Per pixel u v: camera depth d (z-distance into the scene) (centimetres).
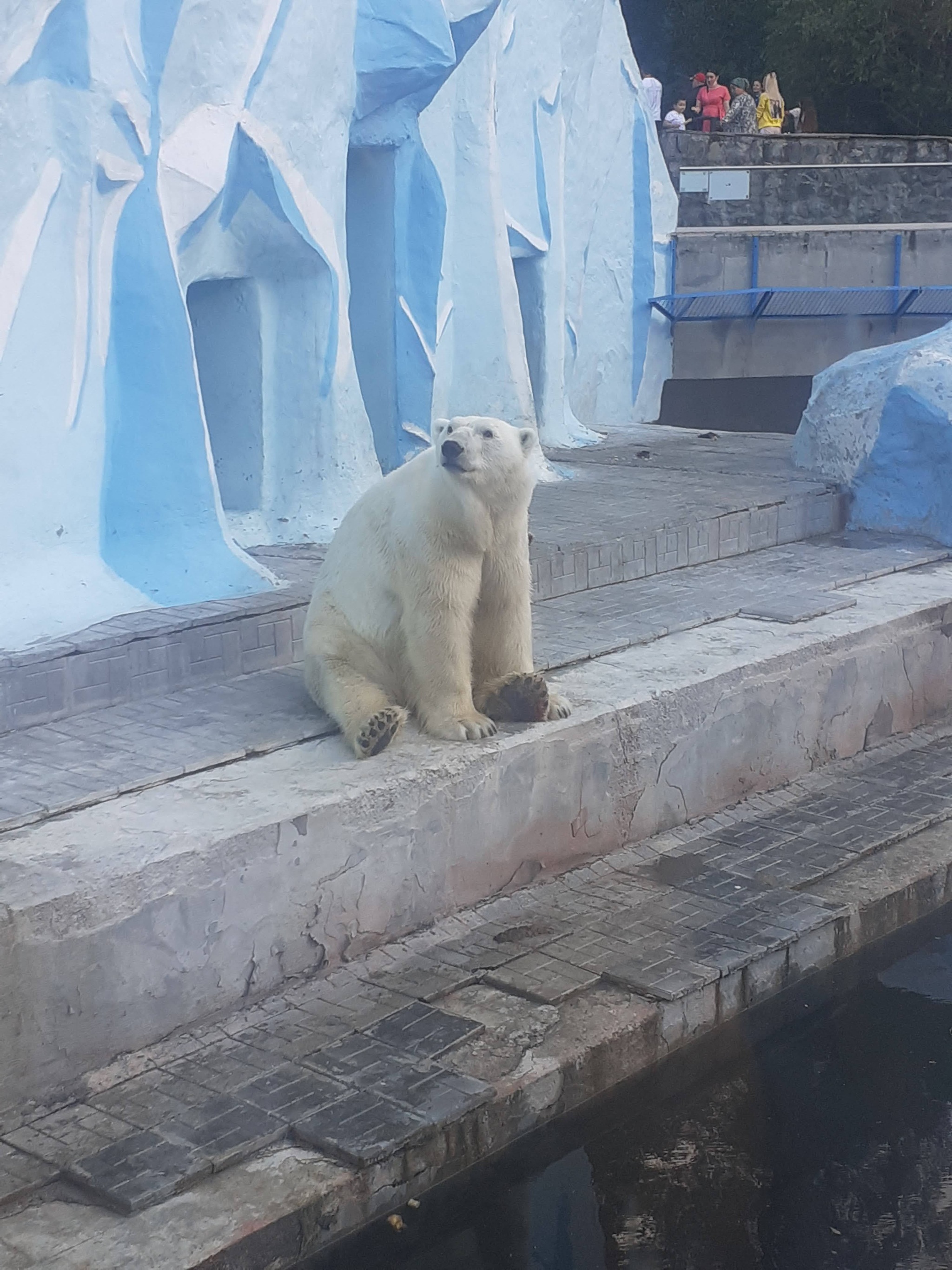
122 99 569
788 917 468
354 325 865
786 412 1372
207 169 620
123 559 573
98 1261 297
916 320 1370
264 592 586
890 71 2042
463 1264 326
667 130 1307
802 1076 411
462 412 938
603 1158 368
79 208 554
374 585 482
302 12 659
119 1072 370
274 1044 386
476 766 463
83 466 557
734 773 575
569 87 1055
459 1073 370
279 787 432
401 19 755
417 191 847
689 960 435
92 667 500
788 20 2052
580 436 1081
